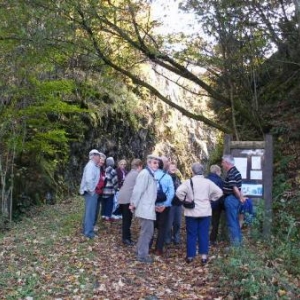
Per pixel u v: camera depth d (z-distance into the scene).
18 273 6.79
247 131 11.68
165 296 5.91
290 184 9.35
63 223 11.50
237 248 6.79
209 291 6.00
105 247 8.70
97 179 9.62
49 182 17.42
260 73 12.03
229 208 7.99
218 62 10.36
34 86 13.40
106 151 20.98
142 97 23.23
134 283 6.50
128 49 10.82
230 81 10.84
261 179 8.50
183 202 7.56
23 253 8.09
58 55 11.22
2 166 15.32
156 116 24.39
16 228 11.93
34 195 16.50
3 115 13.76
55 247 8.54
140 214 7.69
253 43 10.39
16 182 15.96
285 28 10.41
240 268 5.91
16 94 13.41
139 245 7.75
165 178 8.11
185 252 8.47
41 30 9.28
